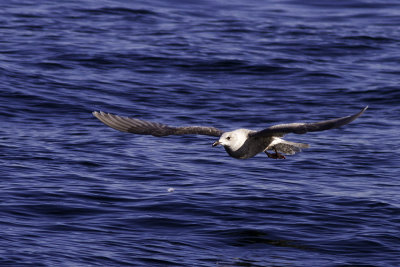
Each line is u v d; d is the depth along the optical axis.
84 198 14.41
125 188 15.19
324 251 12.26
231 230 12.98
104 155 17.59
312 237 12.80
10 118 20.47
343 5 39.47
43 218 13.29
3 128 19.55
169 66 26.50
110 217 13.48
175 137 19.62
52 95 22.58
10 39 28.81
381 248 12.39
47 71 24.98
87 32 30.98
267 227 13.20
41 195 14.41
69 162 16.88
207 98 23.14
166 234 12.79
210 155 18.00
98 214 13.61
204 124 20.50
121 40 29.89
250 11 37.47
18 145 18.00
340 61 28.25
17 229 12.62
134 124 8.60
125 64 26.50
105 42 29.34
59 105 21.81
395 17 36.78
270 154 9.46
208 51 28.61
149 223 13.24
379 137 19.70
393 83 24.89
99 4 36.91
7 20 32.25
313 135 20.05
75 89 23.31
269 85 24.89
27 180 15.38
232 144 8.88
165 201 14.32
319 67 27.05
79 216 13.47
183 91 23.83
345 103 22.91
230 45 29.84
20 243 11.98
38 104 21.75
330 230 13.16
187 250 12.12
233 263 11.66
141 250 12.01
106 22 33.25
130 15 35.00
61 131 19.59
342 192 15.23
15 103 21.64
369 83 25.02
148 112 21.56
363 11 38.12
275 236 12.83
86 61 26.48
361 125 20.91
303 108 22.33
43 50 27.47
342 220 13.61
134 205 14.14
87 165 16.73
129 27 32.50
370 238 12.77
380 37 32.09
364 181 16.05
